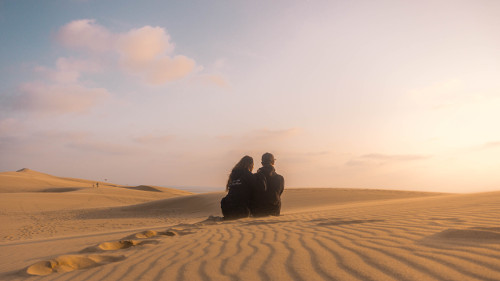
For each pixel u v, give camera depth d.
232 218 7.56
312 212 8.10
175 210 19.33
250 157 8.04
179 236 4.63
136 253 3.30
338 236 3.51
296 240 3.45
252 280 2.10
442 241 2.72
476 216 4.27
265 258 2.67
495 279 1.73
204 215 16.66
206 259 2.79
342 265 2.27
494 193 8.60
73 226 13.37
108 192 45.12
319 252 2.75
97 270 2.71
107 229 11.48
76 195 35.53
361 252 2.62
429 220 4.22
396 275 1.95
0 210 24.06
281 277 2.11
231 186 7.86
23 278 2.60
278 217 7.14
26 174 103.06
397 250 2.56
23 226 14.33
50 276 2.63
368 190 22.05
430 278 1.84
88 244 4.57
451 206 5.97
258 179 7.78
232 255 2.88
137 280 2.31
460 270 1.92
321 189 22.70
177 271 2.46
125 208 21.38
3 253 4.39
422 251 2.44
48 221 16.78
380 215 5.45
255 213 7.86
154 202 22.02
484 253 2.19
